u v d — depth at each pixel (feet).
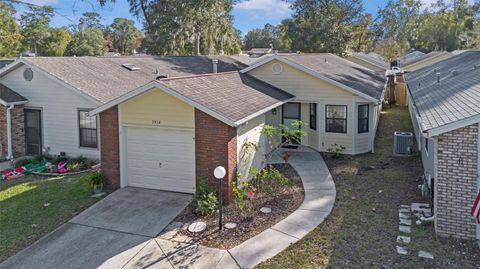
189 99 35.68
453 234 27.66
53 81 53.06
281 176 38.65
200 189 34.78
